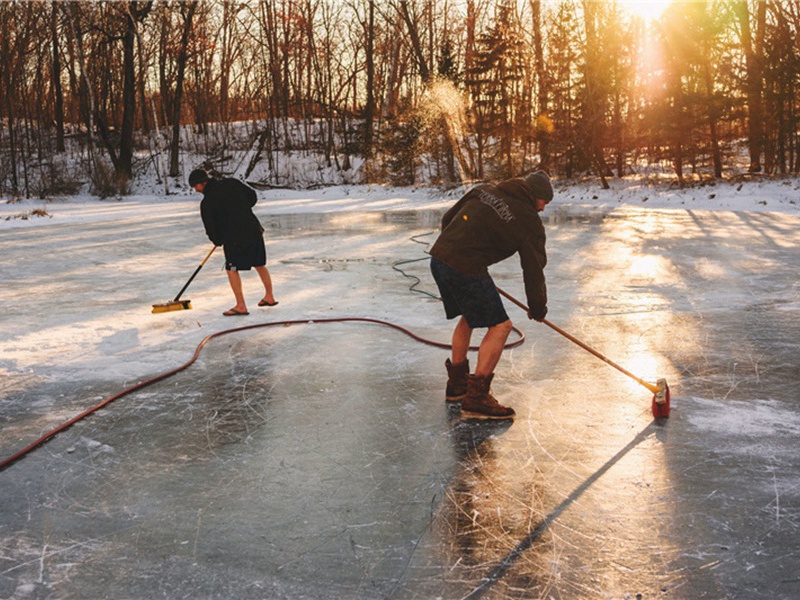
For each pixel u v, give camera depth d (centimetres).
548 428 376
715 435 362
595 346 541
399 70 4172
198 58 4084
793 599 220
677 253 1035
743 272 862
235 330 609
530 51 3047
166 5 3916
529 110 3089
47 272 961
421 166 3384
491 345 391
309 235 1401
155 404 425
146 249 1213
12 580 238
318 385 458
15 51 3662
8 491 309
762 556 246
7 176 3341
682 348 532
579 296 734
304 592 228
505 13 3073
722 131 2911
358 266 973
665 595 223
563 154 2722
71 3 3550
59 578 238
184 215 2045
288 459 341
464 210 398
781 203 1869
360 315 664
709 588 227
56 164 3512
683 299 711
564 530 267
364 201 2594
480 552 252
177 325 633
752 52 2330
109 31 3650
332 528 271
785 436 360
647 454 339
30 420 401
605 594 225
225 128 4234
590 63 2505
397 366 498
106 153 3878
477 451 347
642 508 284
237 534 268
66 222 1830
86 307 719
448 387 425
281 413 407
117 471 329
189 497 301
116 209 2412
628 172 2894
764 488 300
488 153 3244
